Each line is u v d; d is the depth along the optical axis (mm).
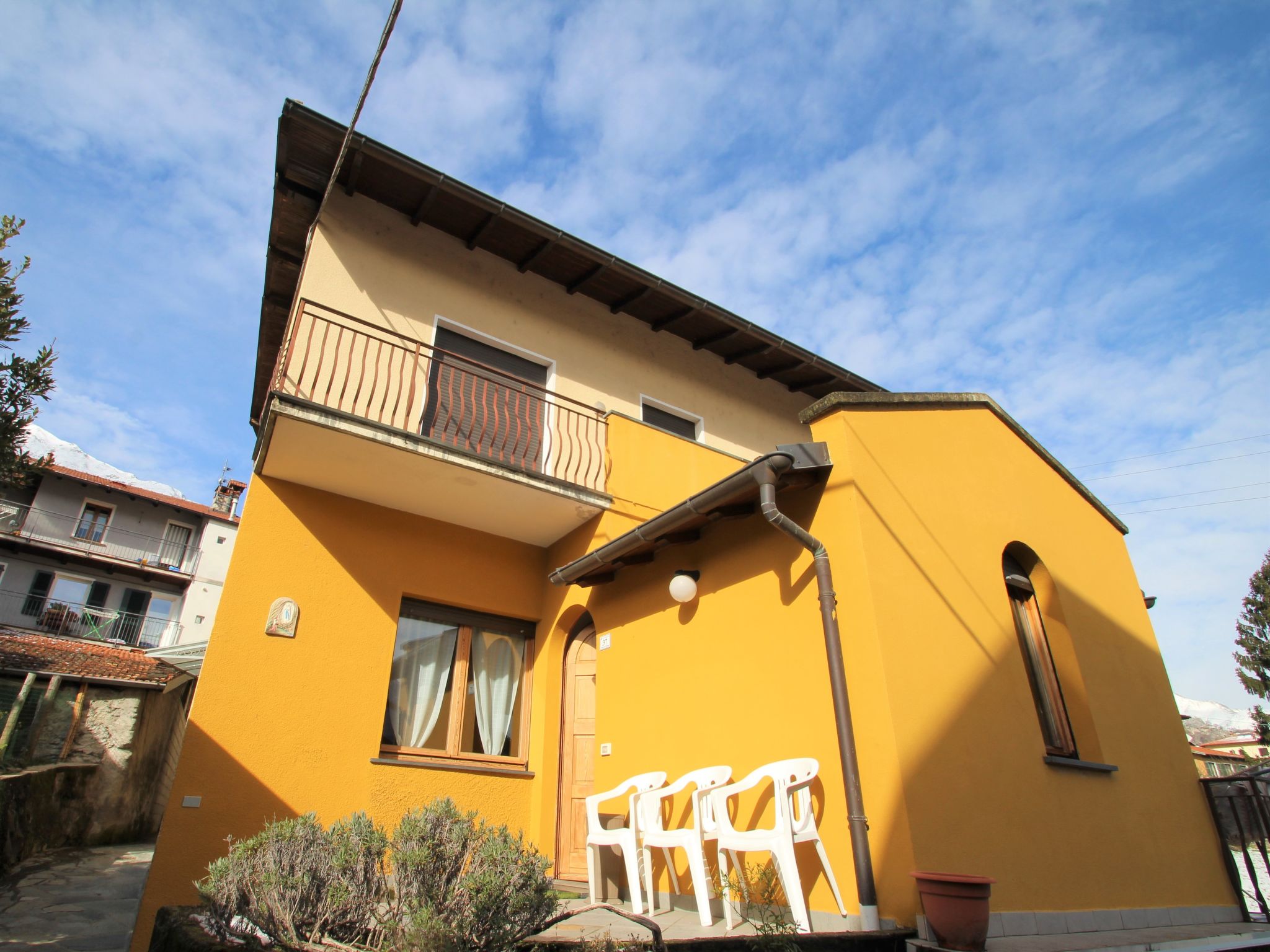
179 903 4680
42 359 3619
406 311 7266
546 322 8414
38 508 22594
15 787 6969
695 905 4711
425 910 2387
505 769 6430
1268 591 23625
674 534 5766
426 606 6766
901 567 4551
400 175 7129
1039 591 5785
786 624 4750
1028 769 4535
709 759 5012
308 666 5789
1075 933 4141
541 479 6535
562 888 5703
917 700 4133
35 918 4914
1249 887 6391
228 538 25531
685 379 9578
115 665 10617
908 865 3646
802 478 4852
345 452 5895
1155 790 5496
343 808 5559
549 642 7059
